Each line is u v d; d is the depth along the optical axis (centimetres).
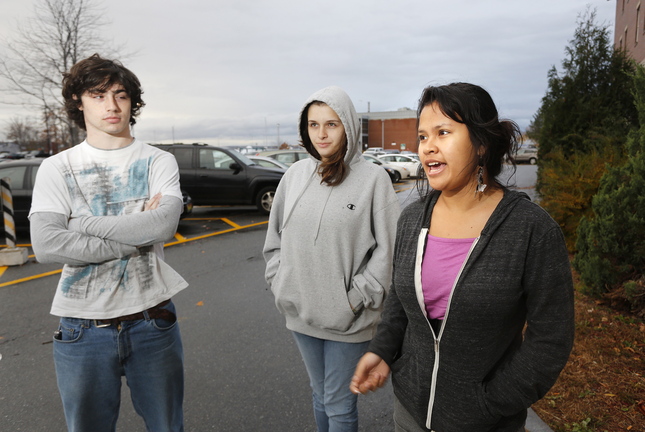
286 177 210
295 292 194
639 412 243
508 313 111
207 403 281
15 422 265
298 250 188
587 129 757
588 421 237
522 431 127
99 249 165
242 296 492
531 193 1192
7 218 652
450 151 113
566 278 107
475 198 118
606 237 385
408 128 8012
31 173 858
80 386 170
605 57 763
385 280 185
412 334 130
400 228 134
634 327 350
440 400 121
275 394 291
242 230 895
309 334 195
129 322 172
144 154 186
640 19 1589
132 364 177
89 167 177
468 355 115
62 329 170
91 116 174
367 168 192
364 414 269
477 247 110
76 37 1612
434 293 120
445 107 111
